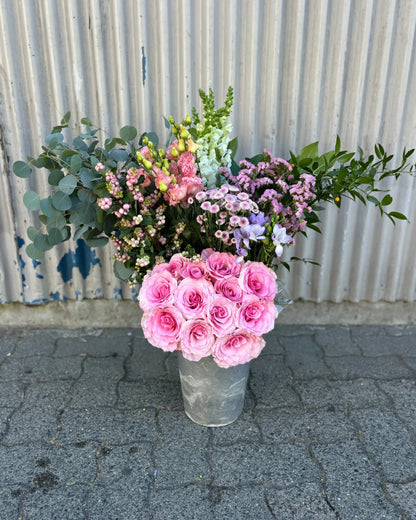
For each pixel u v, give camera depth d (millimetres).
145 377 2008
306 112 2057
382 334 2365
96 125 2055
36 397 1866
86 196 1535
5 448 1618
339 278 2324
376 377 2023
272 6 1889
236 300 1424
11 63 1921
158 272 1455
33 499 1437
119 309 2367
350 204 2170
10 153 2053
